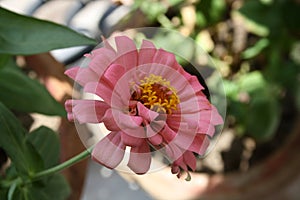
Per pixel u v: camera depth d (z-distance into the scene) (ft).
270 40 1.64
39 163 1.06
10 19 1.04
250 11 1.61
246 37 1.78
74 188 1.27
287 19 1.60
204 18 1.67
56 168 1.02
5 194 1.08
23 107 1.22
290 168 1.61
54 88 1.34
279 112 1.67
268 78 1.65
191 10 1.67
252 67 1.77
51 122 1.41
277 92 1.65
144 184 1.60
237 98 1.69
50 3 1.65
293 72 1.63
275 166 1.61
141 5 1.61
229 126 1.75
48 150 1.16
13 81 1.22
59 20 1.63
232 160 1.72
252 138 1.74
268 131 1.62
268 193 1.61
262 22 1.61
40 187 1.10
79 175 1.28
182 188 1.58
